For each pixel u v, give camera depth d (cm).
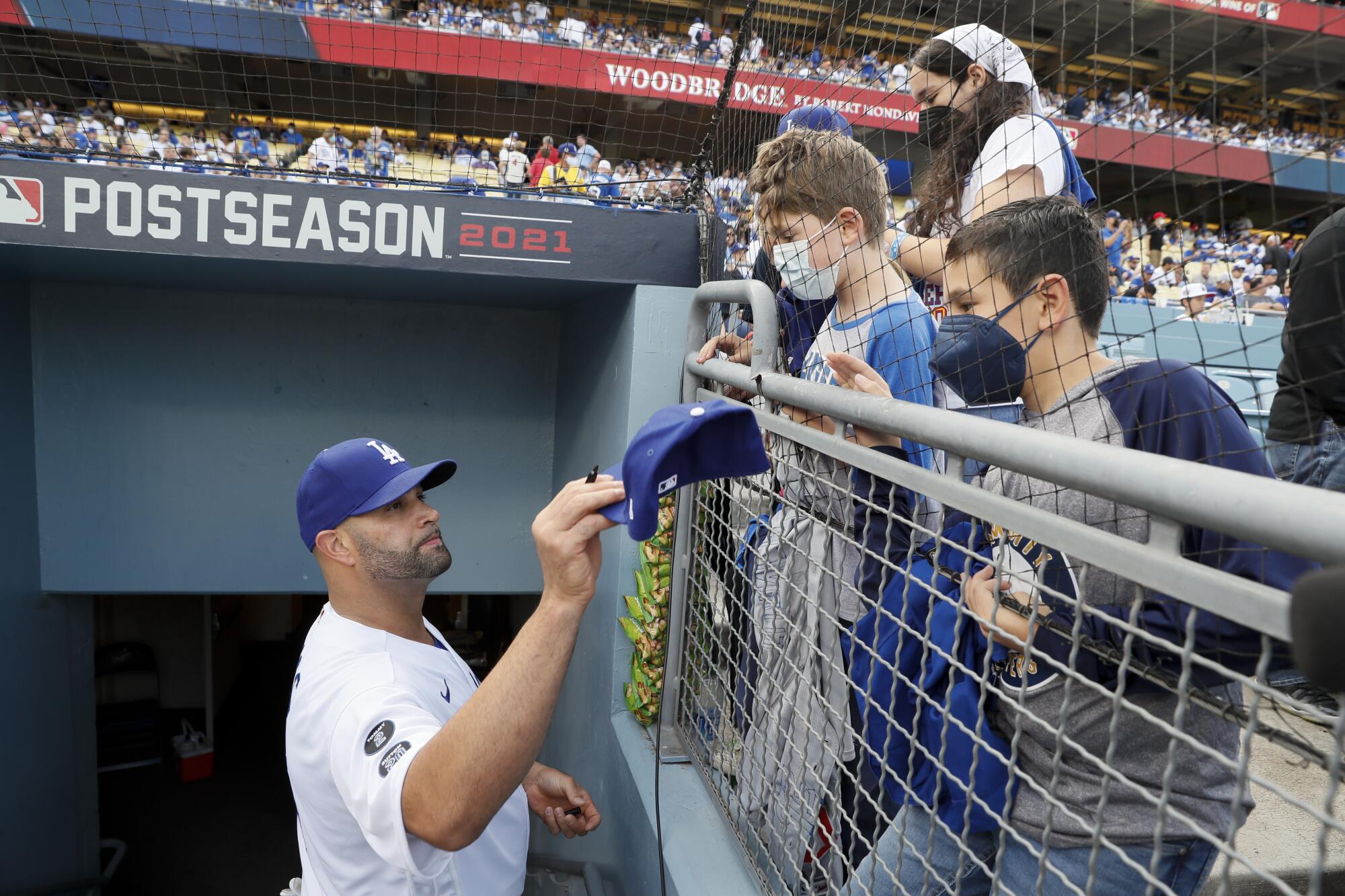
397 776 125
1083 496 106
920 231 185
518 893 177
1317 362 115
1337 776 52
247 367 421
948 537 126
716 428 110
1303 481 130
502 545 450
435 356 434
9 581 391
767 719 171
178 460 421
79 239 289
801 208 173
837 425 130
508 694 118
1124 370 103
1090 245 107
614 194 385
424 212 297
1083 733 105
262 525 430
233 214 294
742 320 259
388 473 173
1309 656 35
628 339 300
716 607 211
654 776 230
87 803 493
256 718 1087
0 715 395
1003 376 113
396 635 174
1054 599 102
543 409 446
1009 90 155
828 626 158
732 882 182
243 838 868
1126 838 105
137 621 978
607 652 298
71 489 416
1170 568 65
